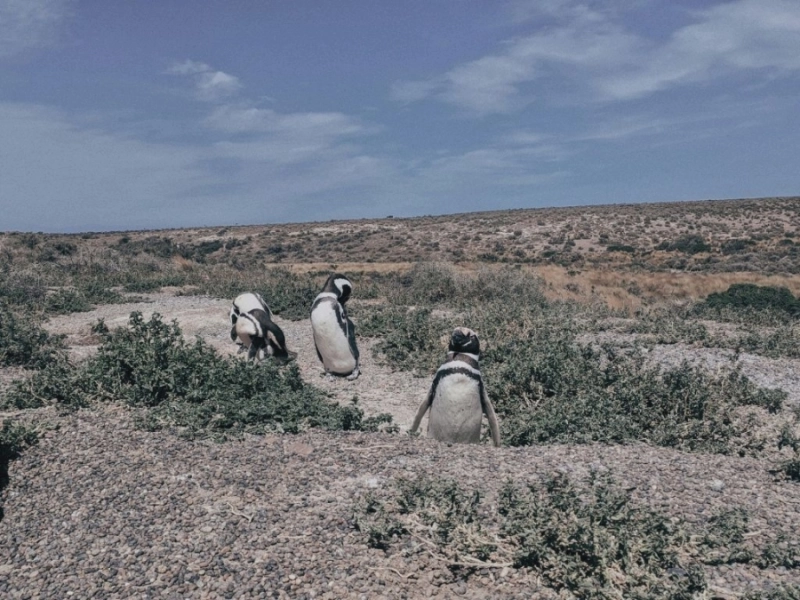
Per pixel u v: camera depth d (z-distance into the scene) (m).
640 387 8.59
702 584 3.86
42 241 29.92
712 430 7.79
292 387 8.24
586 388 8.84
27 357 10.24
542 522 4.33
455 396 6.85
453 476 5.41
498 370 9.60
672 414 8.06
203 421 6.68
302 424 6.78
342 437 6.46
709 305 18.09
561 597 3.92
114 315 15.55
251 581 4.10
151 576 4.21
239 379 7.86
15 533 4.79
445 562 4.22
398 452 6.02
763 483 5.55
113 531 4.73
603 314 15.29
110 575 4.25
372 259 60.38
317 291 17.77
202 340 8.61
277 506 4.96
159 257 30.25
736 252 53.09
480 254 59.69
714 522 4.68
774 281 28.39
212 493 5.19
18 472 5.66
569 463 5.74
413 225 85.06
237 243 76.69
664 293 25.84
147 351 7.79
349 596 3.95
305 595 3.97
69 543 4.62
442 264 21.95
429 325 12.41
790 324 13.62
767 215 75.00
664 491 5.20
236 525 4.72
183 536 4.62
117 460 5.82
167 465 5.70
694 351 11.67
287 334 13.70
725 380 9.27
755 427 8.06
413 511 4.75
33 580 4.25
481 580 4.09
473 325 12.71
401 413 8.70
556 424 7.24
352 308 16.31
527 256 57.34
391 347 11.98
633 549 4.16
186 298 18.89
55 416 6.91
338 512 4.84
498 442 6.97
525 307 14.79
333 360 10.47
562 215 85.19
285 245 74.25
